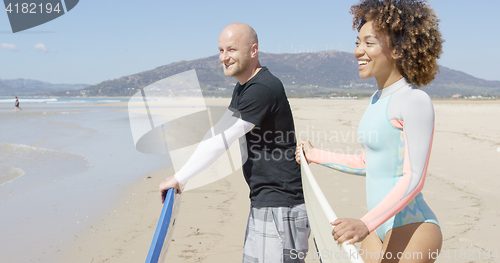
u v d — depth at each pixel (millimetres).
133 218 3945
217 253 2986
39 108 35562
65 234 3516
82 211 4188
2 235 3496
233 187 4883
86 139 10828
